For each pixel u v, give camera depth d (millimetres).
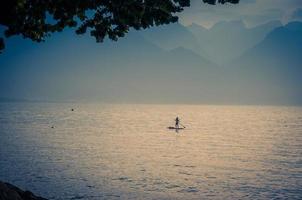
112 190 32219
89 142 74062
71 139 80125
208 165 46656
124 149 62719
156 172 40812
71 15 11266
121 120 165375
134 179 36875
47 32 11703
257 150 65125
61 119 166250
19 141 74062
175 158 52438
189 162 48812
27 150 59000
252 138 89500
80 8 10773
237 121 172125
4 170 40281
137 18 10977
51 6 10898
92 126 124812
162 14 10883
